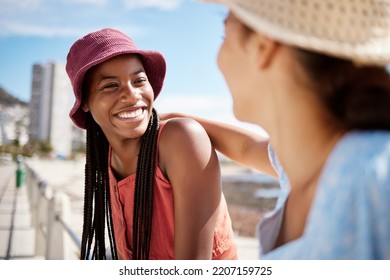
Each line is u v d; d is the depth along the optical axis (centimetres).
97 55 181
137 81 185
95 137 210
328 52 91
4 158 7019
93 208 217
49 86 14088
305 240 93
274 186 2534
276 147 109
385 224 81
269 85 104
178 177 173
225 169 5462
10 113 15450
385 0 98
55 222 462
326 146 97
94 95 187
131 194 192
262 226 120
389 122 88
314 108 97
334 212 86
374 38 94
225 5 110
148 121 184
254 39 105
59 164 6856
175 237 177
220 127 201
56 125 14175
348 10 94
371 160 83
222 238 188
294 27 95
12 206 1207
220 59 116
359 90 91
